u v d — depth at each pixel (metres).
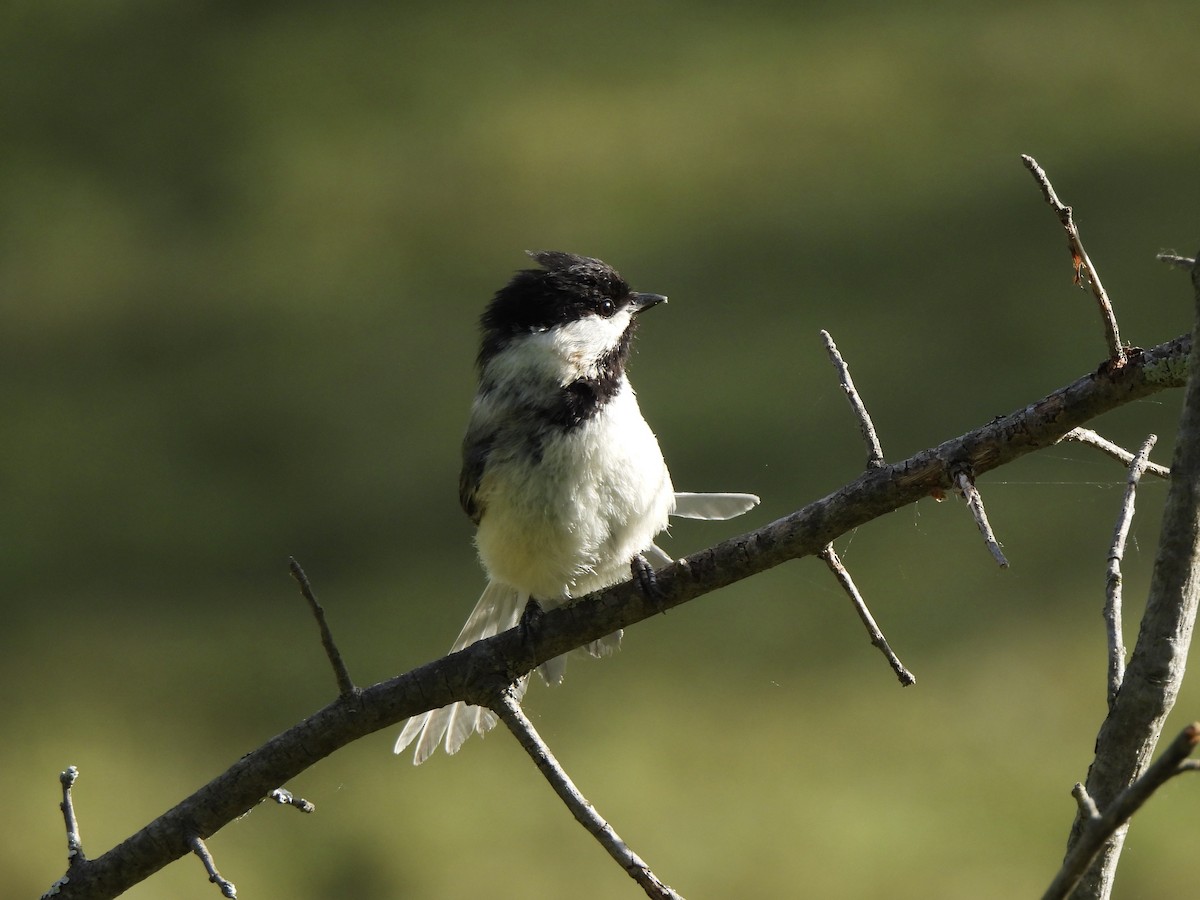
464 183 19.33
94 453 15.77
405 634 12.53
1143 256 15.38
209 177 20.47
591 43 21.92
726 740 10.93
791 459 13.41
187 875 10.17
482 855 10.16
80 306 18.41
